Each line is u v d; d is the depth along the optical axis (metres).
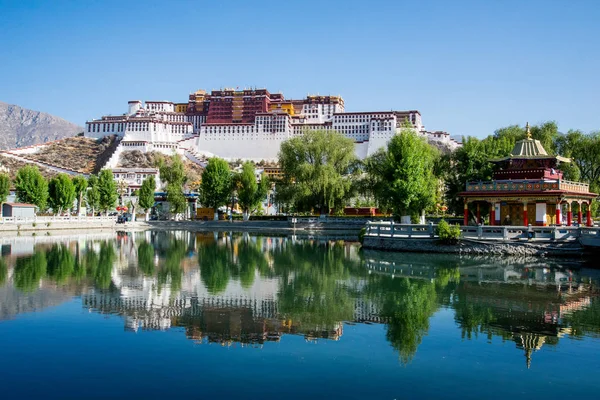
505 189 50.69
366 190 93.94
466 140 72.50
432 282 31.61
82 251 50.62
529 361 16.59
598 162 77.12
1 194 86.31
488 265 39.41
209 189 111.19
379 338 19.08
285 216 108.00
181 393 13.82
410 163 59.12
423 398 13.70
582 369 15.94
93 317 21.67
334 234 85.38
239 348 17.64
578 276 33.94
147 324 20.59
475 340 18.91
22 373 15.16
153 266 38.78
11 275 33.12
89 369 15.52
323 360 16.55
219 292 27.80
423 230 49.38
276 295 27.09
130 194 153.75
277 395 13.76
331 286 30.09
